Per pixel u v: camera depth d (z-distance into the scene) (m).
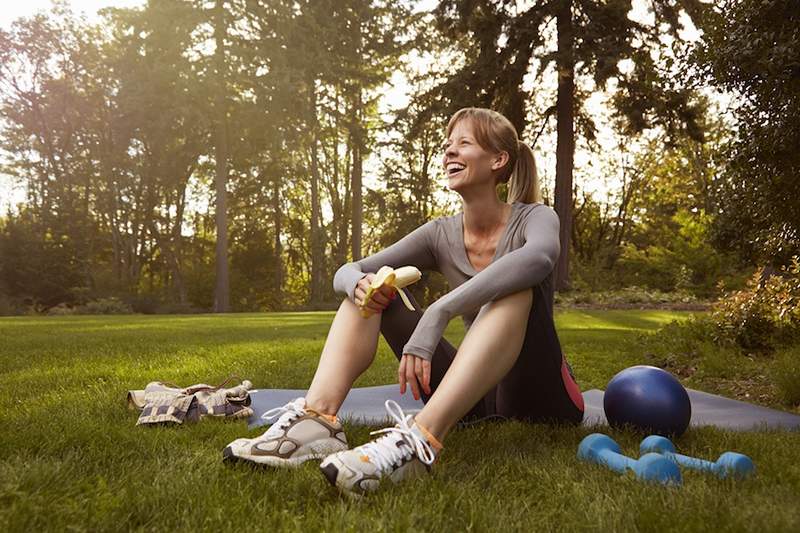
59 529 1.54
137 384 4.48
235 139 27.34
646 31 16.55
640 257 26.83
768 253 5.62
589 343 8.32
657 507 1.69
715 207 5.98
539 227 2.39
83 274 30.72
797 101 4.39
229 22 25.66
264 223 38.44
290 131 26.64
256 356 6.54
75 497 1.77
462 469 2.13
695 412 3.70
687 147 25.05
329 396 2.26
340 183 38.66
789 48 4.07
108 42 32.41
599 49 15.89
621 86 16.83
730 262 22.08
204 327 11.90
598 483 1.93
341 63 27.69
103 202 34.31
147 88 25.69
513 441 2.56
